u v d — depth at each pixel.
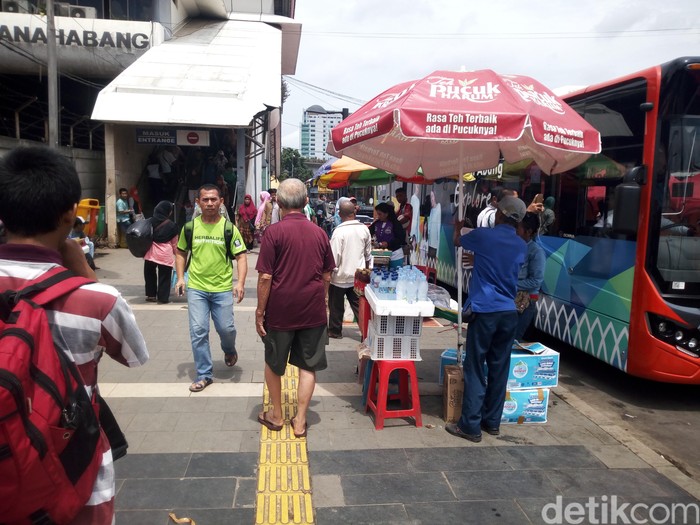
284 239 3.86
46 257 1.67
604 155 5.67
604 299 5.57
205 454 3.76
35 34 15.55
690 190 4.96
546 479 3.60
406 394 4.73
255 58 17.52
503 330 4.05
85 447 1.62
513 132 3.62
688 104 4.87
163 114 13.80
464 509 3.23
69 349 1.63
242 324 7.40
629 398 5.57
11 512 1.44
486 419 4.25
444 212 10.72
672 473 3.73
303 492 3.34
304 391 4.04
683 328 4.90
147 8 17.92
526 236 5.09
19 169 1.66
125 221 14.57
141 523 2.98
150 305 8.33
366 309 5.15
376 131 3.85
